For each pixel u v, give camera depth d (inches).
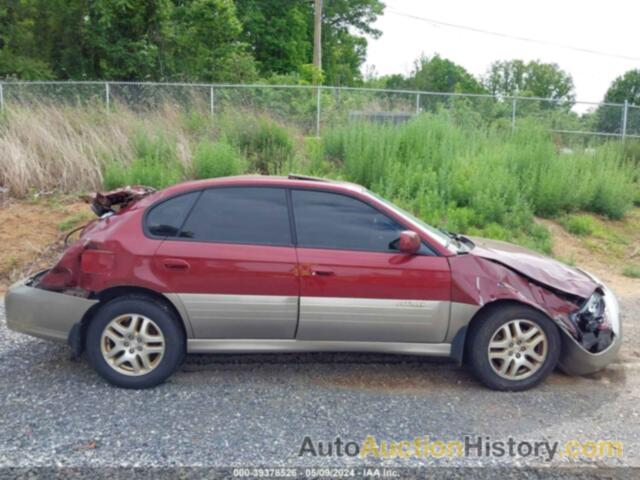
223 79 943.7
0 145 385.1
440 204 377.4
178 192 177.5
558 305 174.2
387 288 171.2
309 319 171.8
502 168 415.2
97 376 179.3
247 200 177.2
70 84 536.1
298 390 172.1
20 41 864.9
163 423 149.1
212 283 169.0
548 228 385.7
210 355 198.1
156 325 169.5
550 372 175.9
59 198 366.9
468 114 588.4
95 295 170.1
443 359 199.2
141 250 169.6
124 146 419.2
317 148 462.3
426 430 148.9
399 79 2253.9
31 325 174.2
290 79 1021.2
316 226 175.6
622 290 297.6
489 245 201.2
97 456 132.3
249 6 1253.1
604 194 427.8
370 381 180.1
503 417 157.2
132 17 870.4
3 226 327.9
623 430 151.2
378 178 408.5
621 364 197.2
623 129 627.5
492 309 174.1
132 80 874.8
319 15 1090.7
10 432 142.8
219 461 131.6
